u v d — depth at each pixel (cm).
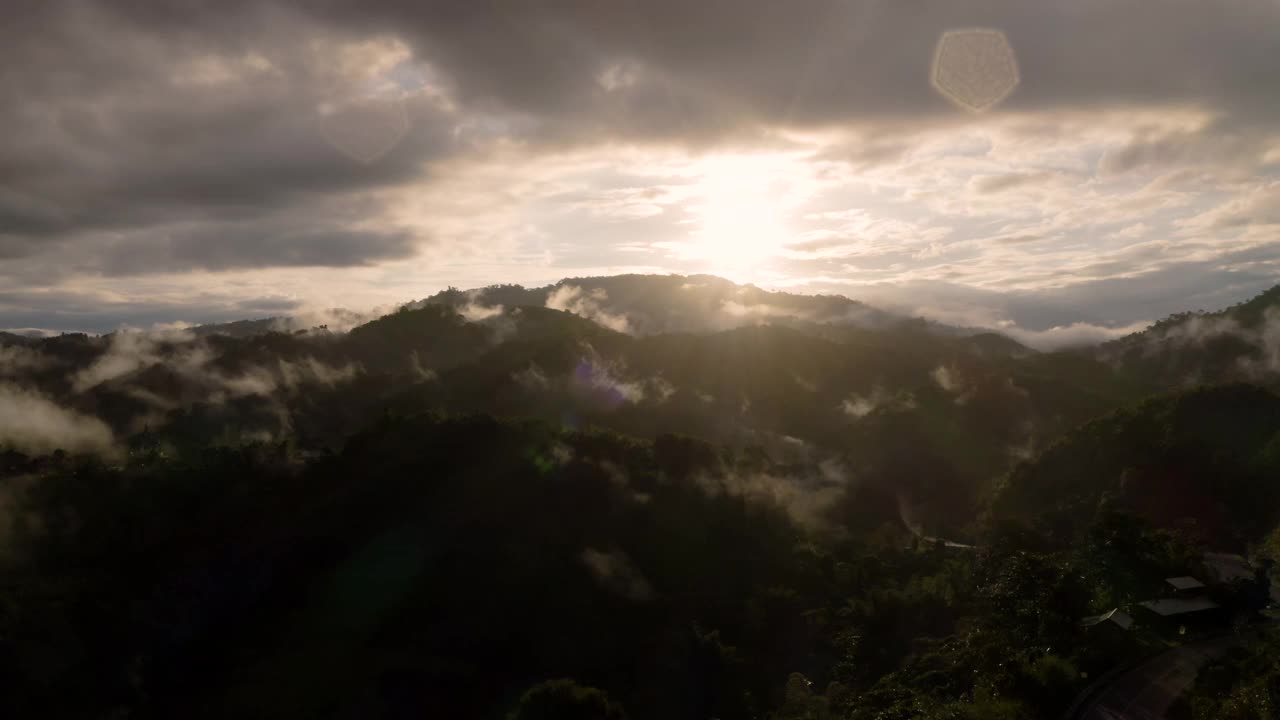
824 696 6406
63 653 7556
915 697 5272
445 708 6906
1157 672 4575
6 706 7056
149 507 9719
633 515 9250
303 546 8762
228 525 9456
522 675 7188
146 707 7412
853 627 7238
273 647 7762
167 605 8294
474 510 9006
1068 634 5125
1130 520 6059
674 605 8012
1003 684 4547
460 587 8094
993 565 7325
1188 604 5259
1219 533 7725
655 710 6725
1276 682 3694
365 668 7262
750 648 7450
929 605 7325
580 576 8219
